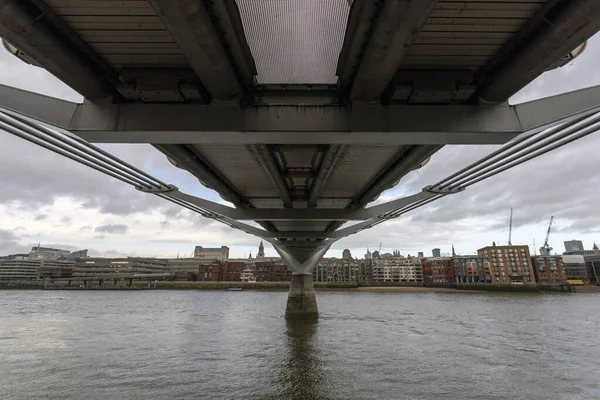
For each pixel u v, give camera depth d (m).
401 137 7.07
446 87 6.61
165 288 156.88
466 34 5.68
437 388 16.02
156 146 9.91
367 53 5.41
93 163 11.62
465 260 150.50
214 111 6.92
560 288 126.69
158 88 6.55
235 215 18.69
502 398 15.16
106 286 151.12
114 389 15.78
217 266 174.38
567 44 5.23
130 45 5.95
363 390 15.55
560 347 25.47
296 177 14.27
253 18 5.61
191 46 5.03
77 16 5.19
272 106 6.98
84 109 6.94
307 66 6.70
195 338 28.05
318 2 5.33
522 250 143.00
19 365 20.02
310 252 42.19
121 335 29.94
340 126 6.90
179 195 16.33
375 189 15.53
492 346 25.52
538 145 10.09
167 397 14.75
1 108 6.73
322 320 38.94
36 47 5.34
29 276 186.75
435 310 54.50
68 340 27.62
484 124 6.91
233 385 16.16
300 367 19.06
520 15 5.19
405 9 4.24
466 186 15.30
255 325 35.31
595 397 15.52
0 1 4.46
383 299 84.94
